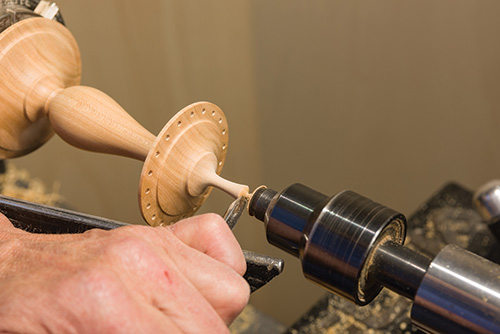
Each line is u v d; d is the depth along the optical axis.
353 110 1.17
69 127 0.54
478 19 1.05
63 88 0.58
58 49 0.57
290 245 0.46
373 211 0.44
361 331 0.67
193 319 0.41
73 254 0.42
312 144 1.19
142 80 0.98
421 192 1.30
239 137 1.13
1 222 0.48
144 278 0.41
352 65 1.11
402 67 1.12
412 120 1.19
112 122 0.54
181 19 0.95
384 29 1.07
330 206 0.44
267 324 0.87
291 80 1.09
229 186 0.51
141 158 0.54
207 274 0.43
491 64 1.10
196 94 1.04
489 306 0.40
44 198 0.85
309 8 1.01
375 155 1.24
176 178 0.51
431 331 0.42
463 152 1.23
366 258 0.43
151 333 0.39
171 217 0.52
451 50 1.09
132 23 0.92
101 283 0.39
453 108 1.17
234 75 1.05
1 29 0.55
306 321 0.69
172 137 0.50
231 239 0.46
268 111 1.12
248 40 1.01
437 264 0.41
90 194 1.07
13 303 0.40
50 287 0.40
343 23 1.05
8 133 0.56
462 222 0.76
